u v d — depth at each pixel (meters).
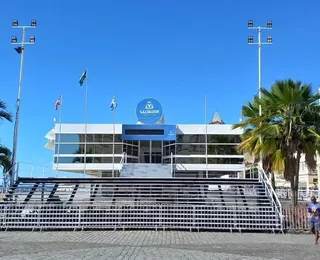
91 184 21.84
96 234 17.11
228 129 56.81
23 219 18.64
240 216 18.58
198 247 13.46
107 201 20.02
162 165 46.22
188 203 20.05
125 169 44.81
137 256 11.23
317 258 11.34
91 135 56.28
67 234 17.11
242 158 56.19
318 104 21.44
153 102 55.56
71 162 55.66
